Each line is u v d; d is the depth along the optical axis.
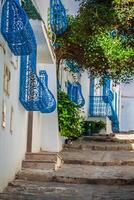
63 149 18.03
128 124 33.16
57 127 16.16
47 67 15.98
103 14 13.09
